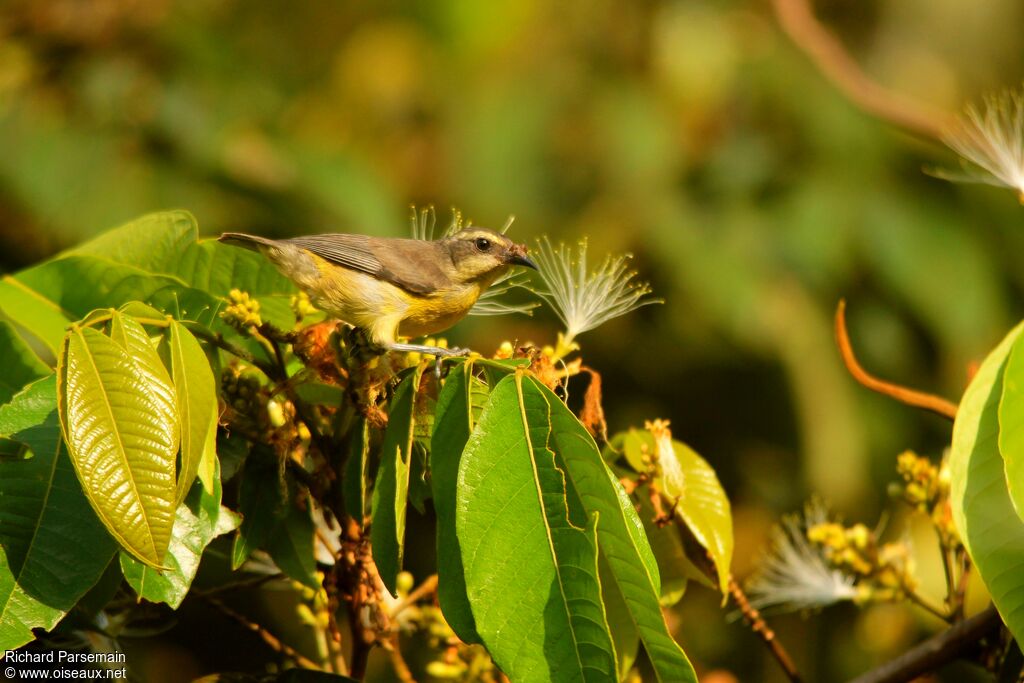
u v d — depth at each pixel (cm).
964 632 613
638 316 1351
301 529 589
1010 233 1341
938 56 1549
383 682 993
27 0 1302
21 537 485
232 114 1334
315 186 1312
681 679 447
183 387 487
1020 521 473
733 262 1326
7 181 1234
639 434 627
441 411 489
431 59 1473
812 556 719
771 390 1340
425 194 1430
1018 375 478
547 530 453
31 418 512
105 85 1292
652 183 1366
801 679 626
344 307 729
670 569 622
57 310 636
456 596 476
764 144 1392
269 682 585
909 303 1324
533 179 1396
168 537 452
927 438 1318
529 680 438
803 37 819
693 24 1420
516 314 1342
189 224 659
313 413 575
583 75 1443
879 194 1351
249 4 1500
